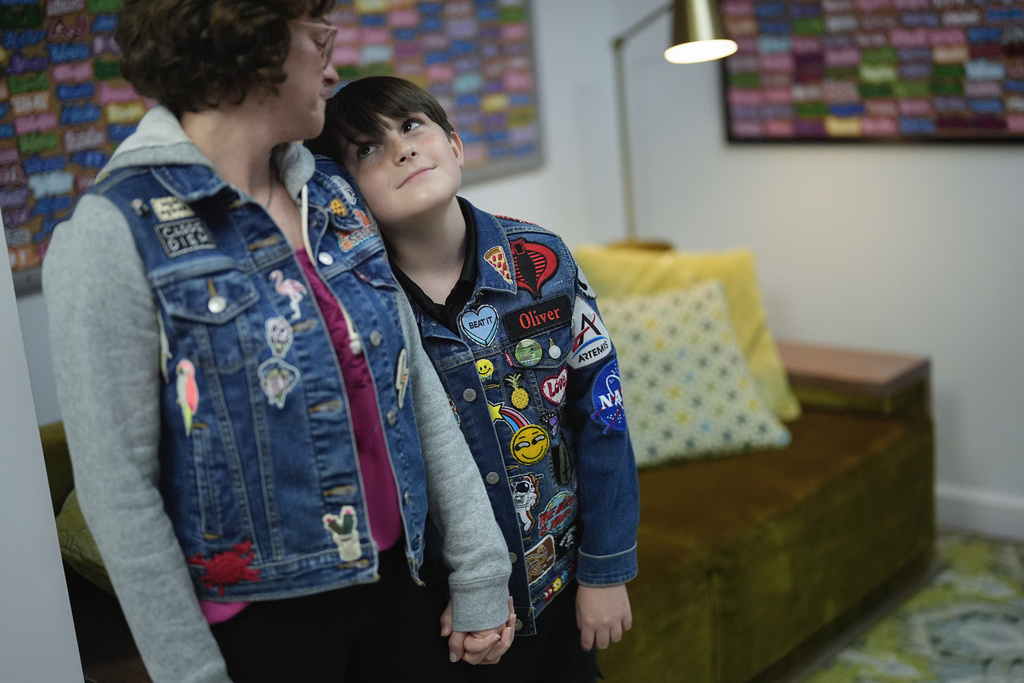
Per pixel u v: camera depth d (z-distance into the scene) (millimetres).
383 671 1093
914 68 2496
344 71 2377
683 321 2336
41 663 1118
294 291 936
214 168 925
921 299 2635
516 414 1194
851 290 2764
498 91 2740
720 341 2336
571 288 1232
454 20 2605
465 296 1181
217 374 895
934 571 2475
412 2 2504
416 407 1103
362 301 996
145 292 869
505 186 2807
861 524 2205
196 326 883
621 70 2916
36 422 1100
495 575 1106
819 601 2115
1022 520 2566
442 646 1136
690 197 3047
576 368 1256
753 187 2898
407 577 1070
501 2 2717
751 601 1929
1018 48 2318
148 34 897
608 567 1267
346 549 964
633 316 2336
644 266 2525
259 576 942
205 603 951
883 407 2381
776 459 2229
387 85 1129
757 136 2830
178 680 897
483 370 1177
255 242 931
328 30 964
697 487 2129
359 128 1110
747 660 1952
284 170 1012
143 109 1625
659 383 2281
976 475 2646
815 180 2764
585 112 3025
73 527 1159
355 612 1014
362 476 1000
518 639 1250
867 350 2645
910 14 2473
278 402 916
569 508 1272
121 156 913
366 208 1094
